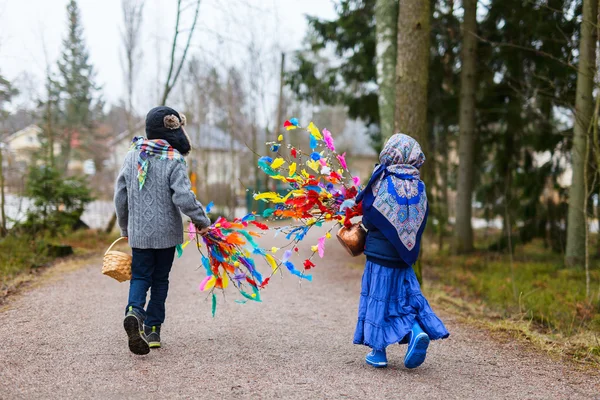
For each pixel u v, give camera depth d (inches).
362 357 148.6
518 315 208.4
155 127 143.4
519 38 402.6
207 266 154.1
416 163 137.6
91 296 212.8
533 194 441.4
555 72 375.6
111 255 140.2
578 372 142.0
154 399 112.2
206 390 118.2
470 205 443.5
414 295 134.2
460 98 438.9
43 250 315.0
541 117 410.9
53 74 456.4
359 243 142.4
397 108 265.0
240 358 142.6
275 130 829.2
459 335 178.4
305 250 436.8
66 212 388.8
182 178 140.7
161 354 142.9
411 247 132.8
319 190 147.9
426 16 260.7
